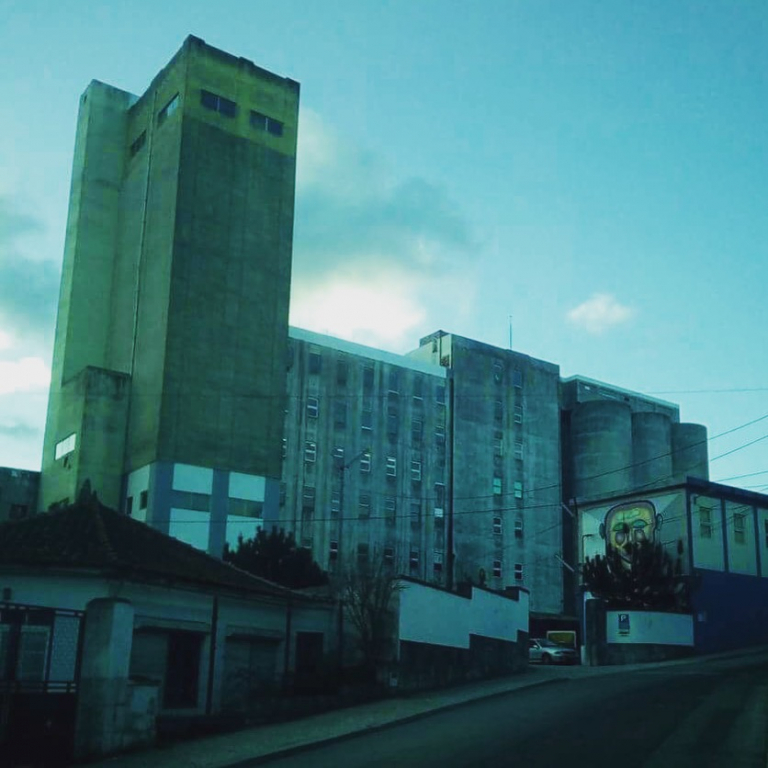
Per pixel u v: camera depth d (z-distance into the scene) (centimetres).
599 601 4612
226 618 2517
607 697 2462
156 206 6938
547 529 8738
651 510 5056
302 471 7306
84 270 7369
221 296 6719
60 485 6744
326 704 2400
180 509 6234
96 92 7706
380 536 7625
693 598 4744
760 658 4147
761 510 5284
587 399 9550
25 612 1605
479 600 3553
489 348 8862
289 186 7225
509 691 2855
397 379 8119
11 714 1518
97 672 1620
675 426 9925
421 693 2838
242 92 7156
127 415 6719
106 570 2138
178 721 1853
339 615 2895
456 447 8319
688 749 1584
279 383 6894
